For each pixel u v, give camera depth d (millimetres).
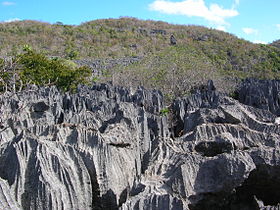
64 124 16500
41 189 13141
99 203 14633
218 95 27812
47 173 13664
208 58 71938
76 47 77500
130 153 16500
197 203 13289
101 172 14766
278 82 32875
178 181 13195
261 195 13984
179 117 24969
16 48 66375
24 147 14203
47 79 38875
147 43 83500
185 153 14336
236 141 15562
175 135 24203
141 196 12477
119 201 14930
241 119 17906
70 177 13836
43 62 40812
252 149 14438
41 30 84562
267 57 75500
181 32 91188
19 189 13344
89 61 66000
